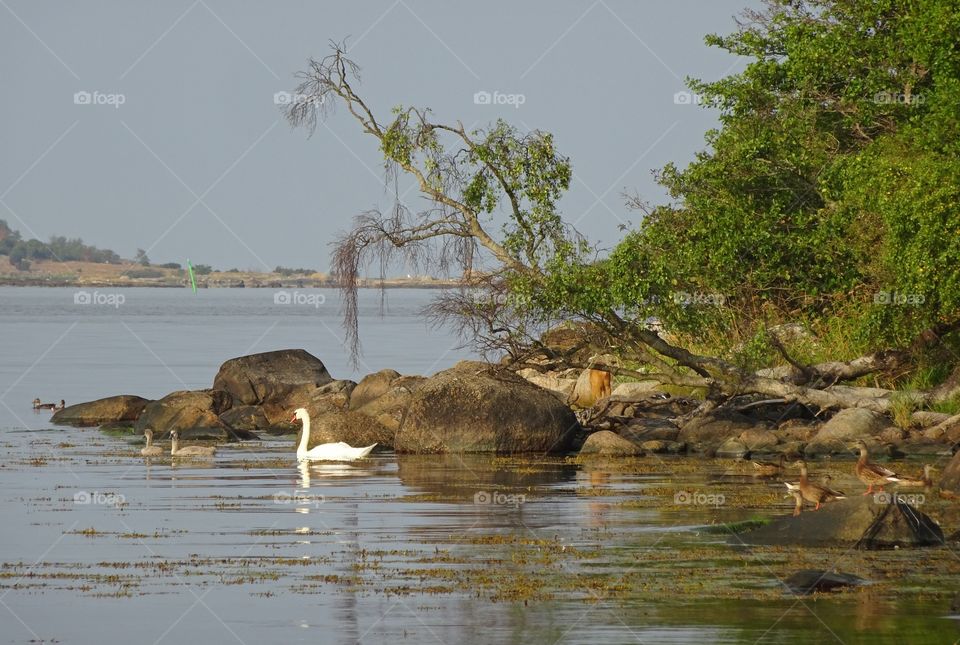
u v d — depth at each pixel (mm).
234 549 41656
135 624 32875
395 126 72062
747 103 82938
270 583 37031
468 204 72250
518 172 71250
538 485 56719
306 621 33000
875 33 76188
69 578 37750
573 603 34500
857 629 31891
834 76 77250
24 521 47094
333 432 73000
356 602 34812
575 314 71625
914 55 67625
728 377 73562
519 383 74188
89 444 76750
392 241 73250
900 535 41469
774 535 42562
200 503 51406
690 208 77750
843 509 42625
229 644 31078
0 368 145500
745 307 79625
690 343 81812
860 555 40125
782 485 56125
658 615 33281
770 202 78250
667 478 59031
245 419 89188
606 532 44344
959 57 65812
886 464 62000
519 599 35000
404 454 70375
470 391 71125
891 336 70500
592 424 78375
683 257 73188
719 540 42812
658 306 70562
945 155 64188
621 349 74062
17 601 35094
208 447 69625
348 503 51344
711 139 83125
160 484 57500
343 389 94500
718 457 67812
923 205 60438
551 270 69938
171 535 44156
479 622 32781
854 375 75125
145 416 83562
